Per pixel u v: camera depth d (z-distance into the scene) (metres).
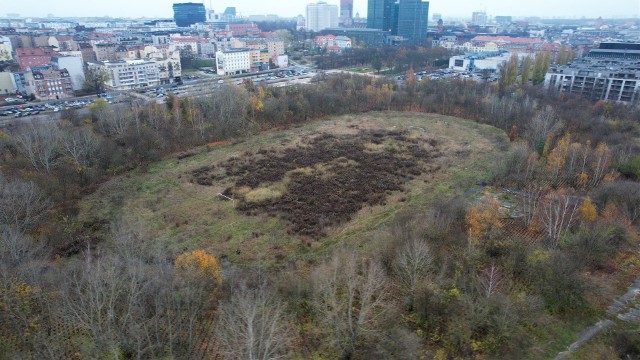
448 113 149.12
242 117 126.94
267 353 38.16
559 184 83.88
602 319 46.25
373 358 40.97
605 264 55.78
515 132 121.31
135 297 44.00
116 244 65.12
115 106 130.62
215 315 47.19
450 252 56.53
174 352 41.75
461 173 98.00
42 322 44.22
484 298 45.28
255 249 68.19
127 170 98.56
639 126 116.44
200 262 51.91
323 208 81.25
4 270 46.62
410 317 46.22
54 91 170.88
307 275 57.97
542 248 57.81
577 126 115.81
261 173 97.69
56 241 67.56
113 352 39.94
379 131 129.62
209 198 85.56
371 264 51.16
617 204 68.50
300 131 129.88
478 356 41.28
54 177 84.56
